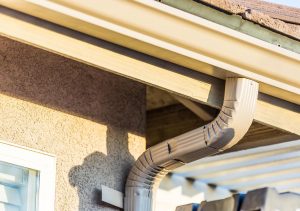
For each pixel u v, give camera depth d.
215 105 5.10
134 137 5.73
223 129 5.03
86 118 5.47
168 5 4.57
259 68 4.99
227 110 5.02
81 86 5.49
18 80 5.17
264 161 7.75
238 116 5.01
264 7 5.48
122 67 4.80
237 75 5.00
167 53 4.81
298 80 5.16
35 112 5.20
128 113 5.74
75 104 5.43
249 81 5.03
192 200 8.48
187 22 4.65
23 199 5.07
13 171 5.06
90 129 5.48
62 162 5.27
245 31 4.85
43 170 5.16
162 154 5.33
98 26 4.52
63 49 4.59
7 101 5.09
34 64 5.27
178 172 8.30
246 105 5.02
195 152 5.21
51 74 5.34
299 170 7.88
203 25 4.68
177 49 4.75
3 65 5.12
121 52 4.79
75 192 5.30
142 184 5.51
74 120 5.40
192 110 6.39
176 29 4.66
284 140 5.93
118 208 5.51
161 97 6.79
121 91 5.73
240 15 4.78
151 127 6.97
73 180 5.31
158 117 6.95
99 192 5.42
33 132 5.16
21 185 5.08
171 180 8.37
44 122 5.23
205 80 5.08
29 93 5.20
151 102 6.90
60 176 5.25
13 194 5.04
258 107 5.28
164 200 8.27
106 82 5.65
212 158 7.75
